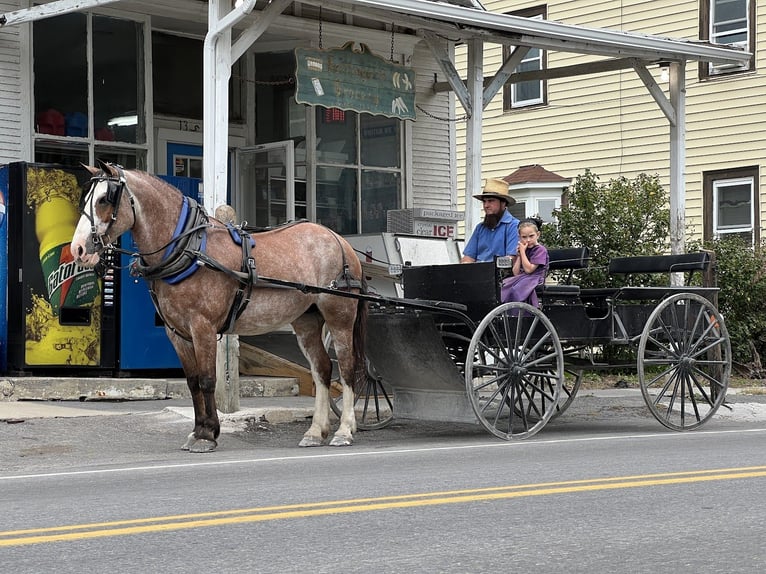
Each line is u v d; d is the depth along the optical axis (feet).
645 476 24.98
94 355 42.52
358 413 39.32
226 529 19.12
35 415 36.24
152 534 18.74
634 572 16.30
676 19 71.20
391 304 32.86
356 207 56.54
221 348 37.45
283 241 32.76
